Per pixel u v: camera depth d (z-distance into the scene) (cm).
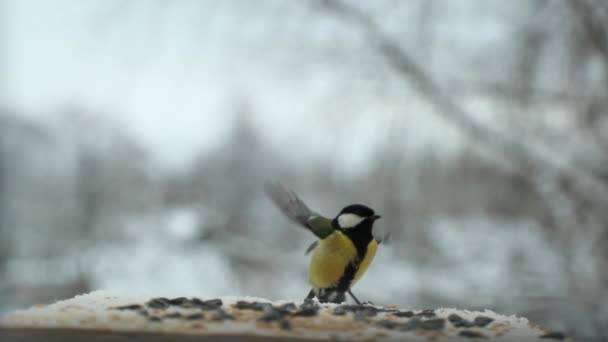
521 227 1339
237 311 527
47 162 2064
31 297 1738
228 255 1777
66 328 455
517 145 1243
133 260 1862
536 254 1282
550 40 1223
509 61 1243
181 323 478
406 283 1358
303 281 1695
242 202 1947
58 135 2062
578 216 1257
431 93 1234
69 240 1994
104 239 1997
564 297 1228
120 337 455
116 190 2083
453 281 1310
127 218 2094
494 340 475
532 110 1242
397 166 1280
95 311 506
